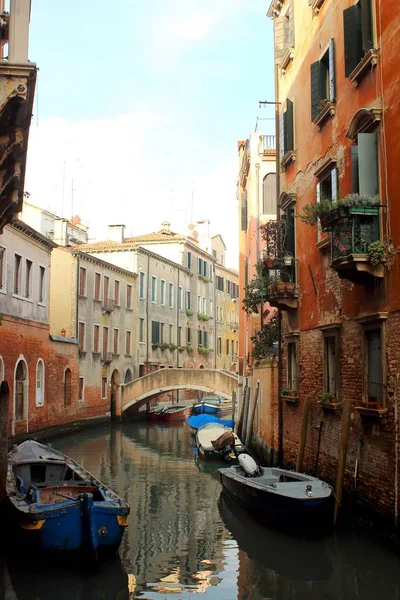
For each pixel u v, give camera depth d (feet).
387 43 32.04
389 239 31.55
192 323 170.40
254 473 42.39
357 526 34.50
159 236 166.91
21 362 79.61
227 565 31.81
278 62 56.44
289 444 50.52
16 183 33.14
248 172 93.35
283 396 50.44
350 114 37.29
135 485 54.85
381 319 32.04
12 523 33.30
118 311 126.62
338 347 38.70
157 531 38.63
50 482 39.83
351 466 35.99
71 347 101.24
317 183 43.50
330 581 29.27
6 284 74.13
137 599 27.58
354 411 35.83
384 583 28.71
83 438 93.20
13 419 75.87
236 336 210.59
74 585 29.27
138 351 136.36
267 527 38.19
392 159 31.35
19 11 26.55
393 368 30.86
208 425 78.38
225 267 202.39
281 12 56.08
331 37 40.88
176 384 117.39
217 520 41.19
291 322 50.19
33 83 27.07
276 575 30.27
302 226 47.67
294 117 50.29
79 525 31.35
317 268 43.50
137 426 112.98
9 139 28.55
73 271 107.96
